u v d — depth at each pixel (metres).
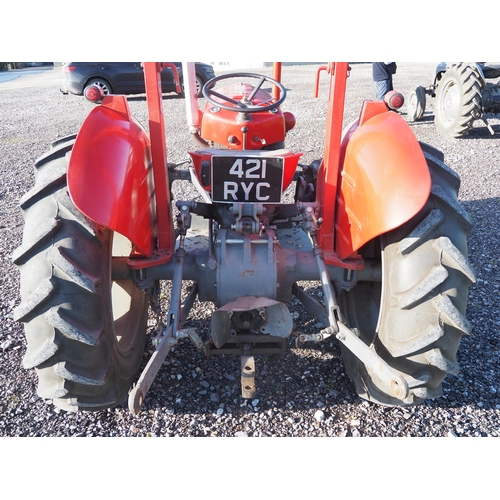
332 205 2.51
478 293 3.71
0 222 5.19
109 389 2.27
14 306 3.57
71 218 2.06
